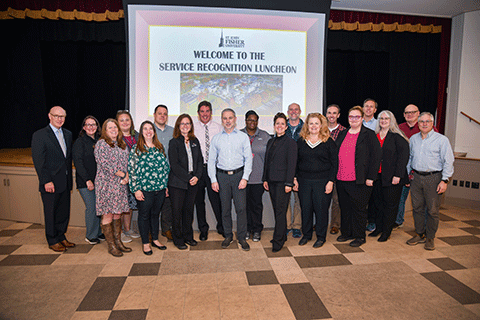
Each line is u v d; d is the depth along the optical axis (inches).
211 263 102.3
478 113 215.5
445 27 225.5
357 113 113.1
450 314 73.9
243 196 113.7
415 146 115.7
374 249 114.6
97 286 86.7
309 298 80.8
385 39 232.1
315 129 110.3
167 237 125.0
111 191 104.1
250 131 123.0
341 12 213.8
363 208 116.7
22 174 142.8
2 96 221.5
